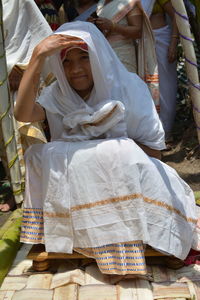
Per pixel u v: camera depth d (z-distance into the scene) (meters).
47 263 2.19
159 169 2.09
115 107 2.04
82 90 2.18
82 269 2.16
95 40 2.02
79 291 2.01
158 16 4.42
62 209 2.05
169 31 4.50
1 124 2.76
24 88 2.02
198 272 2.15
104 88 2.09
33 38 3.01
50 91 2.19
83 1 4.02
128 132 2.20
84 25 2.05
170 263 2.17
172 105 4.68
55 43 1.95
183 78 5.24
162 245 2.04
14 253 2.38
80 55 2.07
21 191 2.92
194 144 4.30
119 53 3.90
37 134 2.89
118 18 3.78
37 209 2.17
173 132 4.75
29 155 2.14
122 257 2.00
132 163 1.96
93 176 1.99
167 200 2.06
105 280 2.08
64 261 2.23
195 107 2.31
